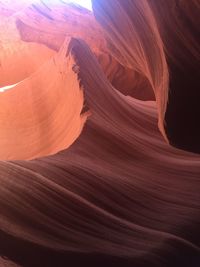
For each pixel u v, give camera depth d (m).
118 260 4.57
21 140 11.74
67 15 19.25
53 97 11.15
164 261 4.73
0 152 11.81
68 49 10.98
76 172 6.34
